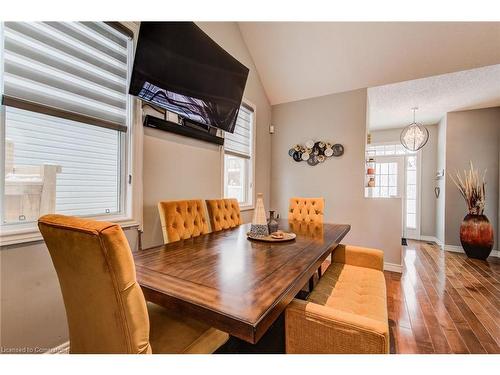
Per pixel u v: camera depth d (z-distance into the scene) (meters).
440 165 5.06
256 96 3.87
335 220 3.74
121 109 1.99
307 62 3.47
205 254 1.47
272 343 1.66
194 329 1.11
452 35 2.70
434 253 4.29
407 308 2.26
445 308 2.26
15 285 1.37
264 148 4.15
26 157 1.49
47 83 1.55
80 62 1.72
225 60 2.60
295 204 3.15
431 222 5.42
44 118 1.57
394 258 3.31
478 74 3.18
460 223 4.48
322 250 1.58
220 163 3.09
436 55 2.92
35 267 1.45
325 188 3.84
